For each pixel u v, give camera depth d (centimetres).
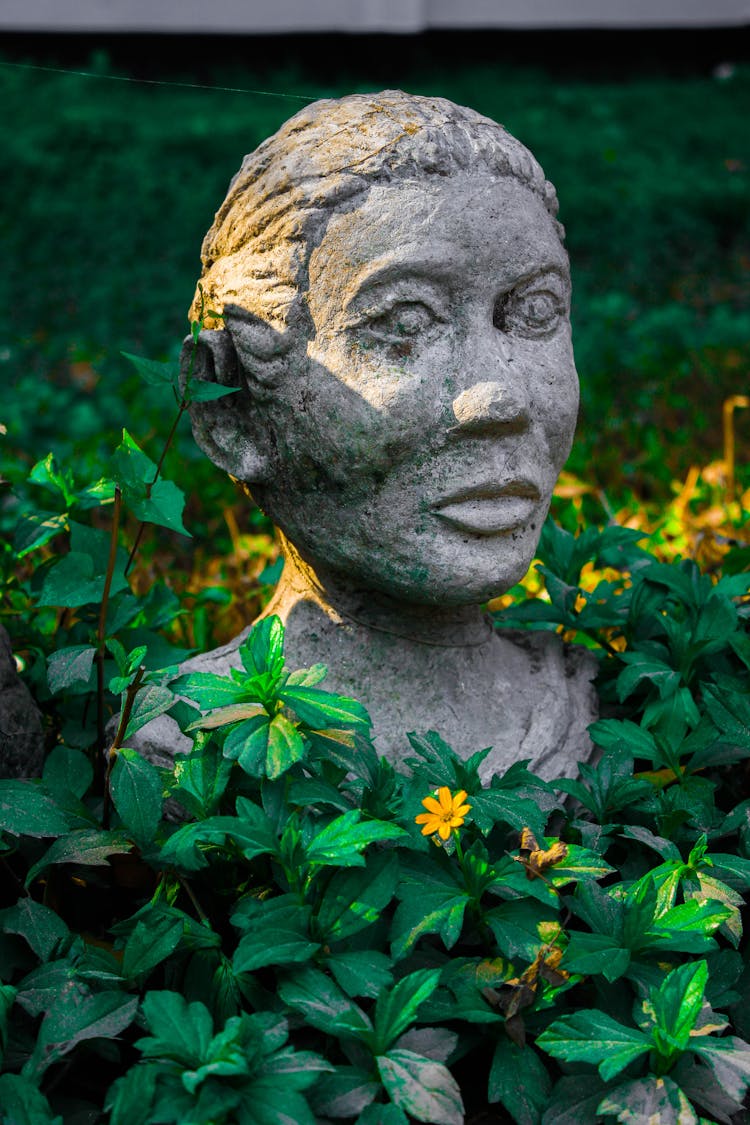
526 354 225
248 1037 170
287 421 226
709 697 234
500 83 1286
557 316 231
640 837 209
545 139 1091
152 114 1148
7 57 1263
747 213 969
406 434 215
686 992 175
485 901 208
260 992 188
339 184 216
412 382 214
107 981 189
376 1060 172
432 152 216
